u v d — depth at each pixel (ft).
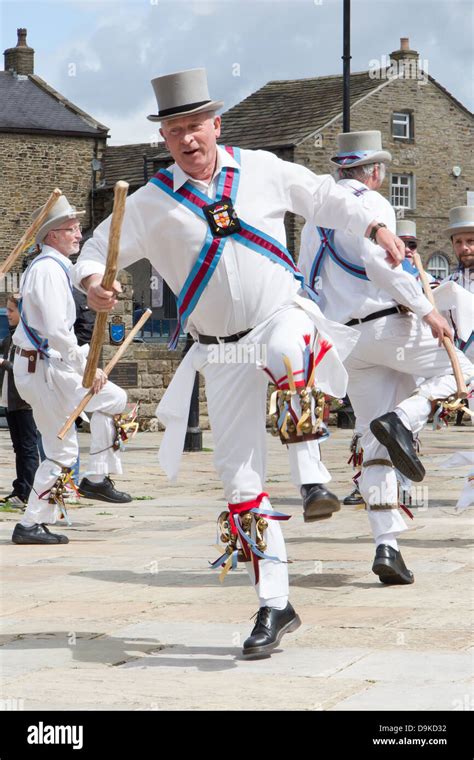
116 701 14.89
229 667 16.40
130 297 65.62
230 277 17.11
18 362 28.35
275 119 137.49
